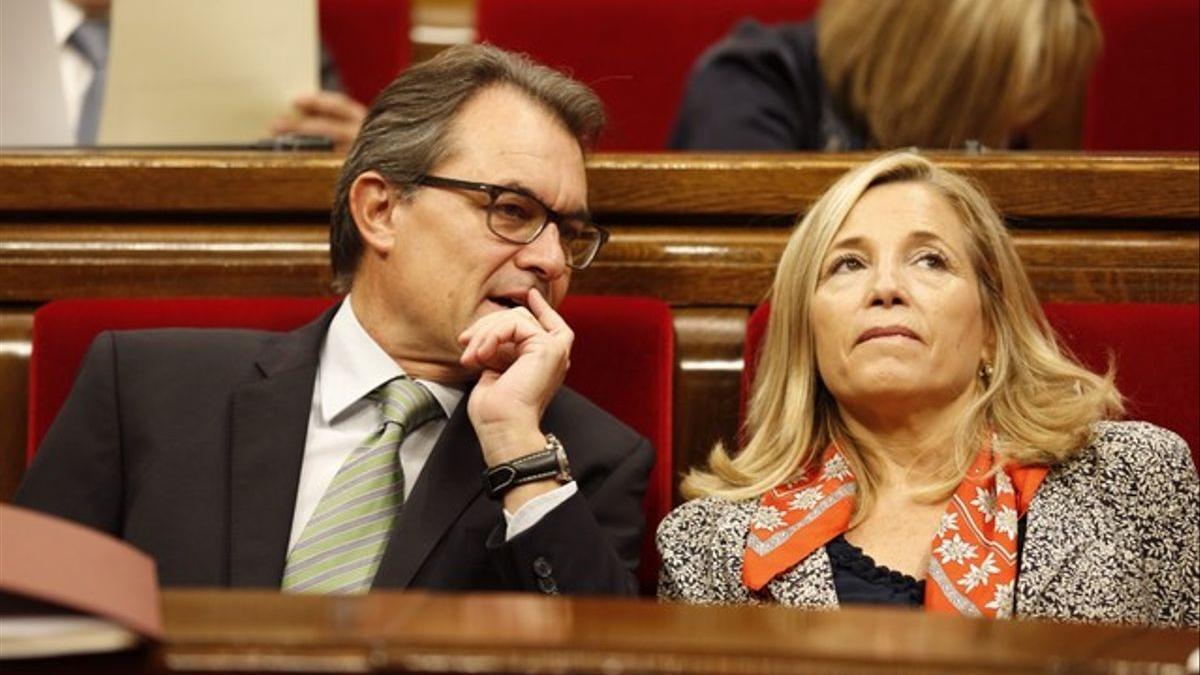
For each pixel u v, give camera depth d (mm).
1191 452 3570
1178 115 5133
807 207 3820
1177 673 1809
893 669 1775
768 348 3469
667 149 4910
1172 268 3801
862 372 3275
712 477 3453
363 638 1802
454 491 3252
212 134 4305
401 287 3426
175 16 4293
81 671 1783
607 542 3104
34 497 3322
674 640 1857
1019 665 1787
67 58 5000
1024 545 3170
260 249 3914
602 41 5324
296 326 3725
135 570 2006
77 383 3434
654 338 3672
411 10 5586
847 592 3186
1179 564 3207
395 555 3180
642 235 3869
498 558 3059
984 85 4438
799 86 4766
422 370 3453
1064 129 5180
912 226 3352
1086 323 3627
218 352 3459
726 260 3840
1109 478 3238
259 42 4312
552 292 3436
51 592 1810
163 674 1777
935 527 3262
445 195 3406
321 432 3396
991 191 3793
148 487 3281
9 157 3898
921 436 3328
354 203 3488
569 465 3342
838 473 3336
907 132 4508
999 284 3412
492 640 1810
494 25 5328
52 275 3904
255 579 3193
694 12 5328
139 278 3902
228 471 3301
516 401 3195
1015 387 3352
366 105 5328
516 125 3434
